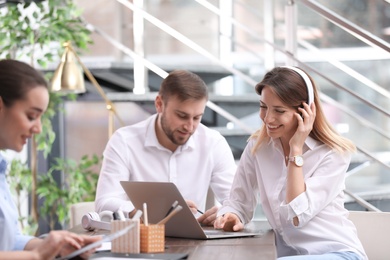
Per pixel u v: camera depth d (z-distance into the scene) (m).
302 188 3.07
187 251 2.58
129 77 5.89
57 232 2.21
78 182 5.77
